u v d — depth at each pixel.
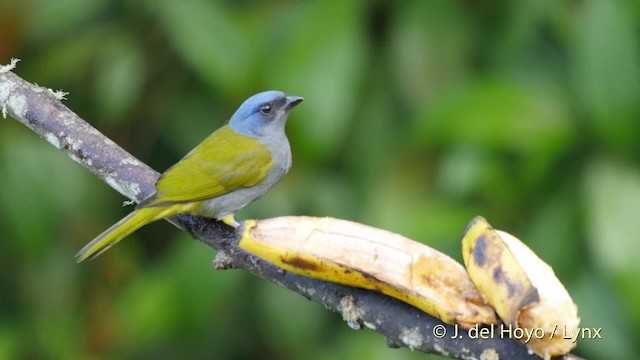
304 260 7.70
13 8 11.48
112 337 12.10
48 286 12.05
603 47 10.71
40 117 8.89
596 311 10.89
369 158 11.46
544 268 7.34
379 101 11.50
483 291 7.41
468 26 11.35
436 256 7.67
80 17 11.71
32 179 11.55
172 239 12.60
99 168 8.88
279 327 11.55
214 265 8.60
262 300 11.66
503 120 10.80
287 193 11.42
